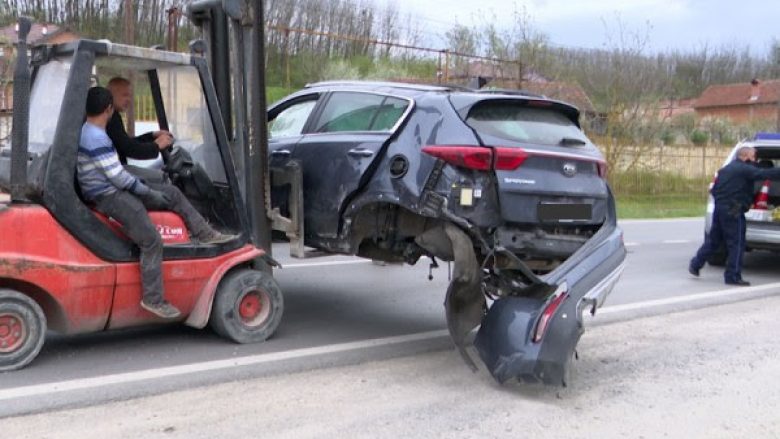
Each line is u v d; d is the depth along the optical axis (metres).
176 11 13.69
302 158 6.39
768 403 4.91
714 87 60.47
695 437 4.32
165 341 5.71
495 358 4.91
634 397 4.96
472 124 5.52
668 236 14.88
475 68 23.03
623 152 25.30
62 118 4.77
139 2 15.45
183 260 5.34
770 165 10.40
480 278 5.31
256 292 5.77
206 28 6.23
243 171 5.86
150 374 4.93
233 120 6.04
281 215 6.43
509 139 5.55
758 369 5.65
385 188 5.64
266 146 5.95
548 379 4.68
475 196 5.32
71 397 4.44
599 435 4.30
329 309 7.20
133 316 5.21
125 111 5.73
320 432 4.15
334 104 6.53
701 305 7.98
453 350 5.91
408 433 4.20
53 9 17.69
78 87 4.82
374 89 6.26
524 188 5.45
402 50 23.59
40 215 4.75
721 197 9.36
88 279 4.91
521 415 4.56
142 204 5.07
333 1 24.36
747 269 10.78
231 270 5.73
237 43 5.78
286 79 20.31
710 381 5.34
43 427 4.02
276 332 6.19
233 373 5.04
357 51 22.78
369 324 6.64
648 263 11.00
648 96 26.00
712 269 10.56
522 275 5.65
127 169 5.38
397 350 5.83
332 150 6.13
